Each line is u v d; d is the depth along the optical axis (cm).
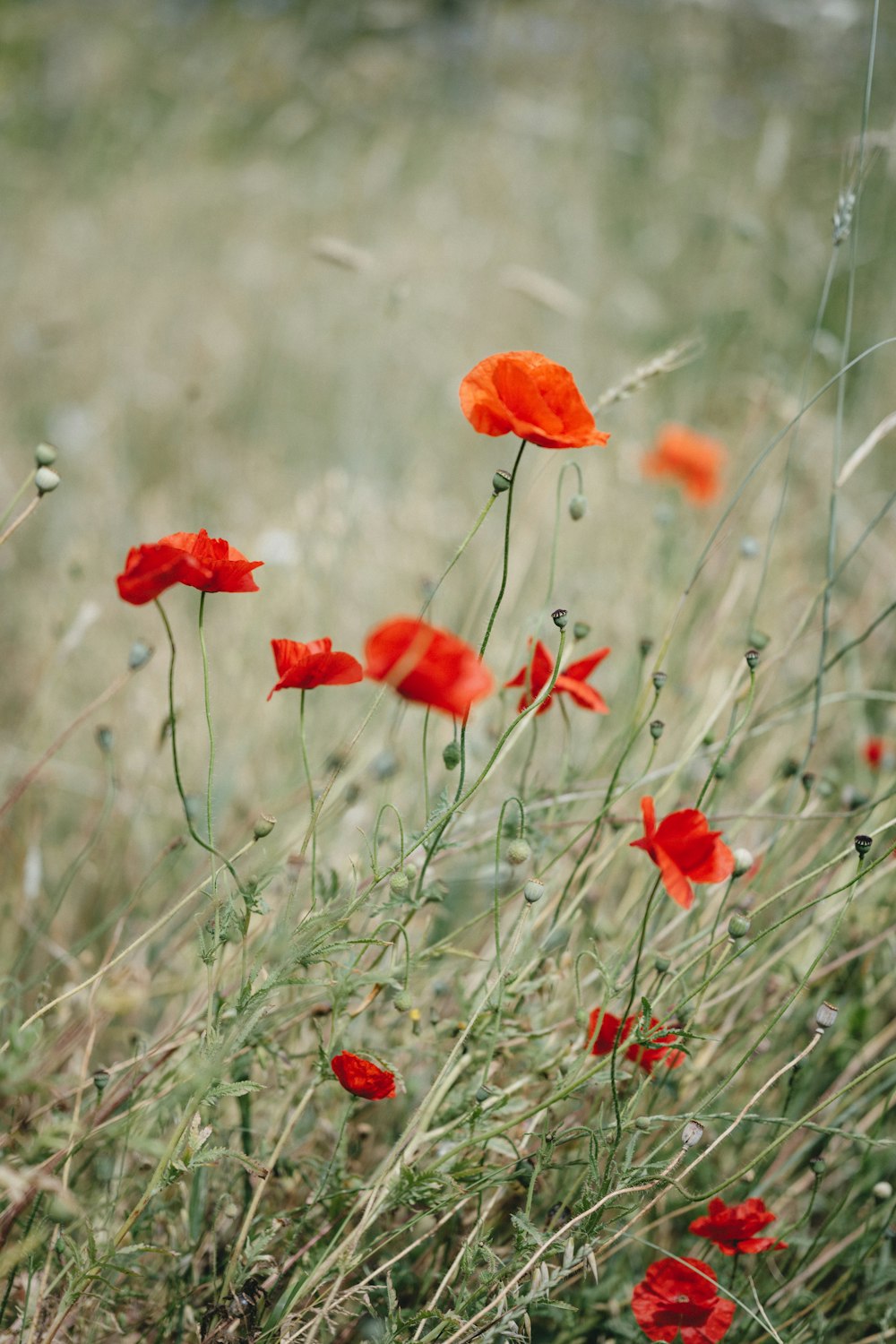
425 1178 149
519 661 189
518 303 340
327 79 461
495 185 407
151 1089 158
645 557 227
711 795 171
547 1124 158
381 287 342
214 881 151
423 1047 165
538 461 281
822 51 381
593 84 432
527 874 172
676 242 368
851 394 286
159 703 201
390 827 179
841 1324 164
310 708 202
